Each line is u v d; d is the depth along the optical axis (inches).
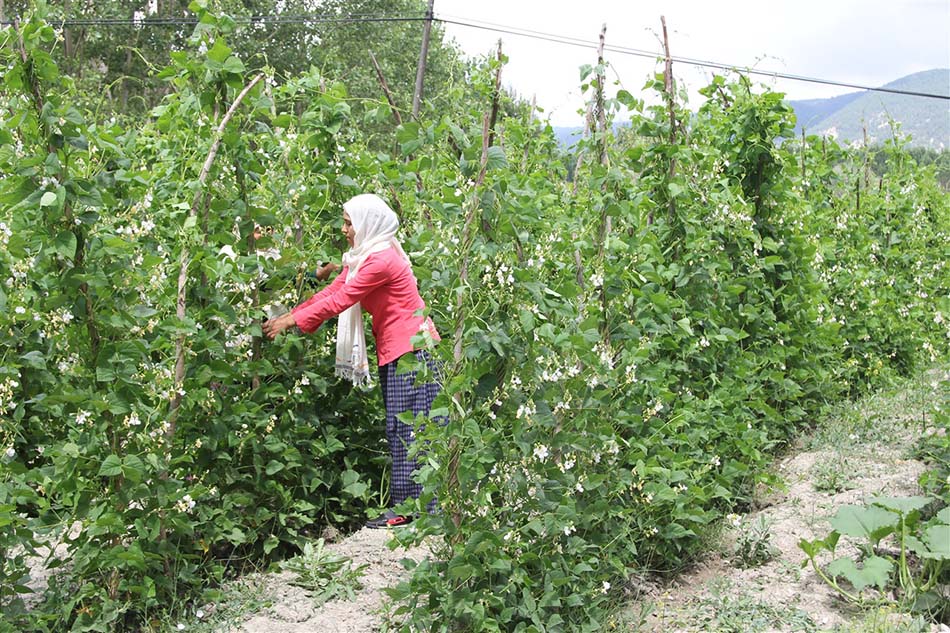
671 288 218.2
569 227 179.2
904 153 405.7
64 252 142.0
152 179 179.8
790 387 251.0
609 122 178.1
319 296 200.7
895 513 168.9
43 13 143.6
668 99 213.0
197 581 162.1
